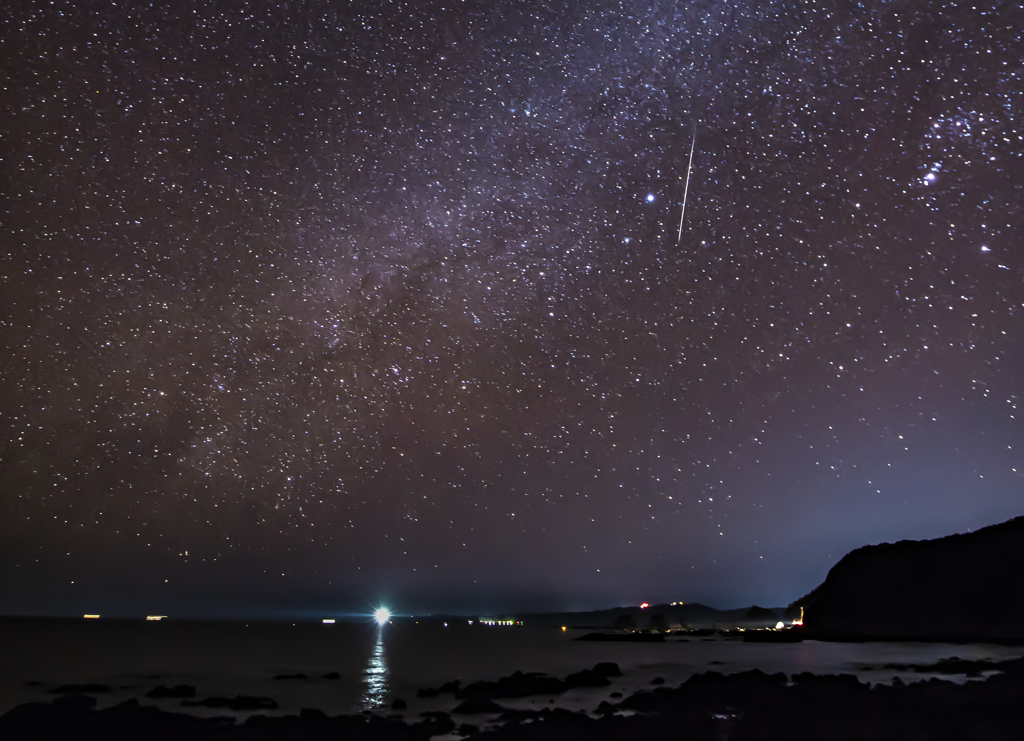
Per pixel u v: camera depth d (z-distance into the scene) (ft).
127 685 92.63
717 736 44.98
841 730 44.70
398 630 449.89
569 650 186.91
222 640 241.55
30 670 115.03
